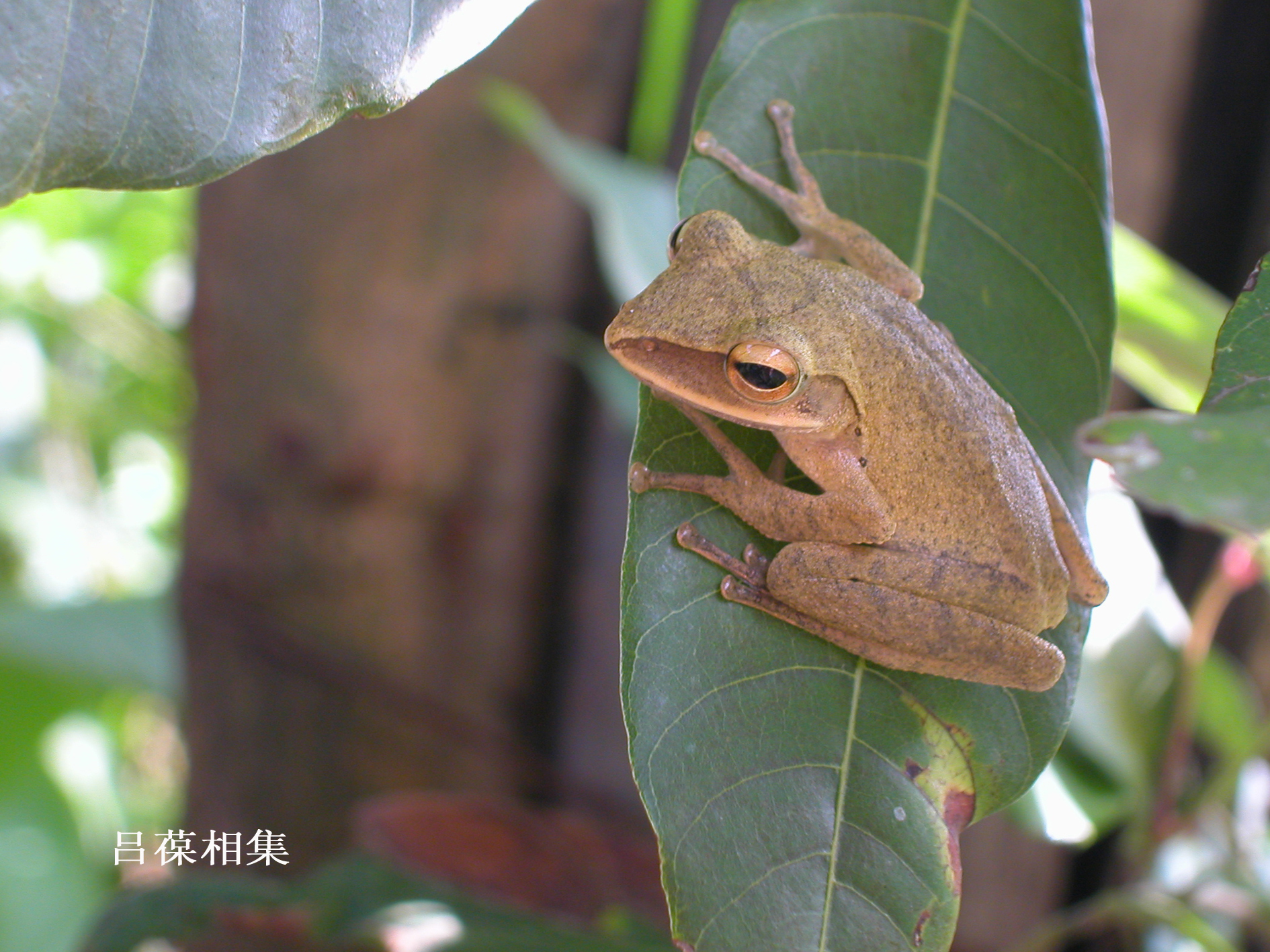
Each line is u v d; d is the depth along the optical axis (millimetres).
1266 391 231
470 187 371
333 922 324
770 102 260
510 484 397
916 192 262
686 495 259
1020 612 263
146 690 404
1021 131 261
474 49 235
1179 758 317
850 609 251
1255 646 375
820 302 265
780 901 242
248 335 384
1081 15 260
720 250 267
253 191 377
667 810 243
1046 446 263
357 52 231
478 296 379
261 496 387
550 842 352
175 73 224
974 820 251
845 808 247
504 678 409
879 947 242
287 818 397
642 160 369
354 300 376
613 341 264
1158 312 298
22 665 394
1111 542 330
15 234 614
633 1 374
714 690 249
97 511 655
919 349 265
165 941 327
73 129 221
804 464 266
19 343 641
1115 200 364
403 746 393
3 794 388
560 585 412
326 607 389
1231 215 367
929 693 253
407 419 383
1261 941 359
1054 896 373
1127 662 325
